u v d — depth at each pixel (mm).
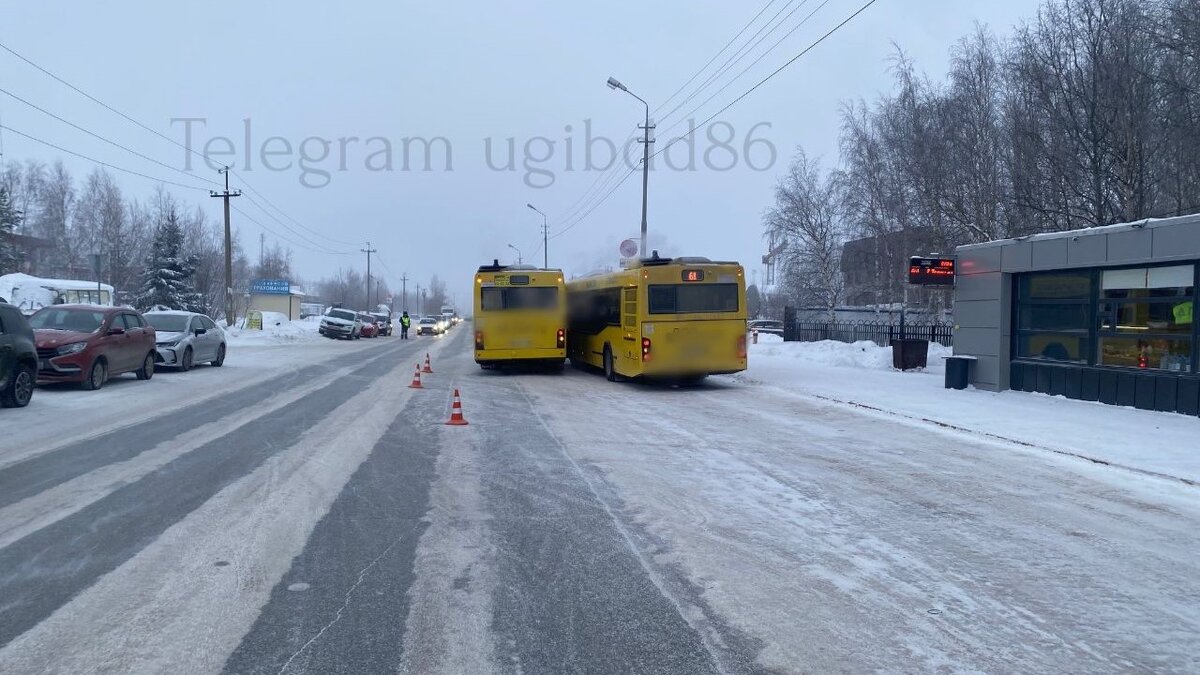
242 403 15570
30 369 14445
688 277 18750
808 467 9922
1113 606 5434
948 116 27297
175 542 6535
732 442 11711
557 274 22844
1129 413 14219
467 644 4715
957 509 7945
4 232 51375
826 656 4605
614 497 8273
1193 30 18203
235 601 5309
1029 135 22609
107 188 60094
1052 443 11492
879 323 33594
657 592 5582
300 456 10211
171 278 51469
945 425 13227
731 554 6434
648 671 4406
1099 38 20844
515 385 20266
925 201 28250
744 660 4543
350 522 7227
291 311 81750
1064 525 7410
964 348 18672
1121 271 15070
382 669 4387
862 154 33844
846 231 35938
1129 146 19938
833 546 6684
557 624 5020
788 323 38500
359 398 16812
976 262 18266
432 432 12430
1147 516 7773
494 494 8367
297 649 4609
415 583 5699
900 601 5465
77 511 7449
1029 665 4520
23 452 10289
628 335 19531
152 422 12938
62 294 39844
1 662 4375
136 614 5062
